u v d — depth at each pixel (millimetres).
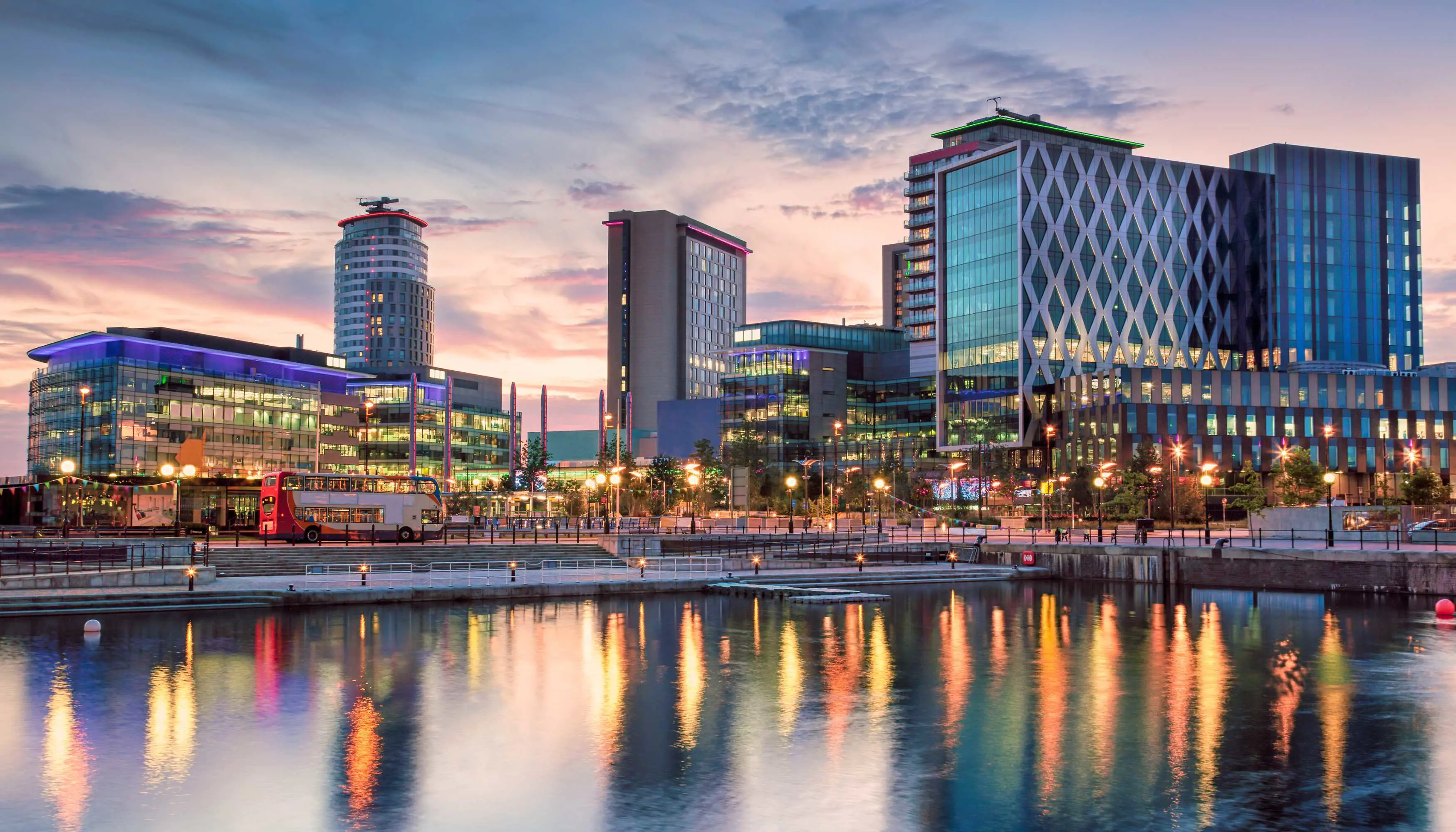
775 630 50312
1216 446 171500
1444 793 24719
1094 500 137625
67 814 22562
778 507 162875
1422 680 38531
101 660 39812
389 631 47812
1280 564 70750
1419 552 65625
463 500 171375
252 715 31469
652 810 23062
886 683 37469
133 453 154250
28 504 127750
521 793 24203
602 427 154250
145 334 160625
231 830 21688
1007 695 35594
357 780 25172
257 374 176750
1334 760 27469
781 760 27172
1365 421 177375
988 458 170125
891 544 90750
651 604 60969
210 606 54500
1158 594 69250
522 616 54156
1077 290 196750
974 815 22906
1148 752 28203
